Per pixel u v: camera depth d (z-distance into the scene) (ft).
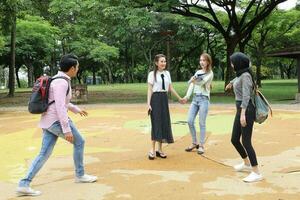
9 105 67.15
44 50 130.31
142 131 34.01
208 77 24.79
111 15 63.77
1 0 66.18
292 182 18.11
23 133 34.68
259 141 28.19
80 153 18.39
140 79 205.98
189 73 195.21
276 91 89.71
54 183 18.71
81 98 65.72
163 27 138.10
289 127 34.42
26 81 208.74
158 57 23.65
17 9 70.49
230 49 81.15
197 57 167.84
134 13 62.90
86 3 67.46
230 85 19.84
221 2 79.25
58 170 21.24
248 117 18.21
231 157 23.50
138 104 61.82
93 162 22.93
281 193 16.56
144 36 151.64
